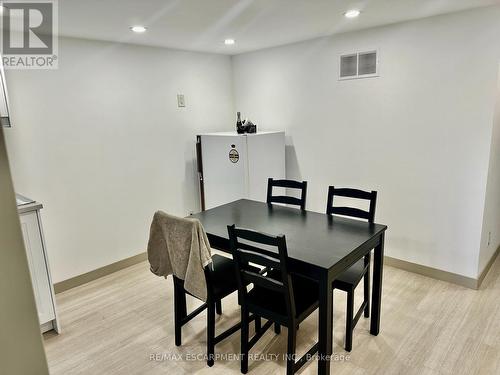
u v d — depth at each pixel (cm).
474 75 274
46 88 298
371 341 242
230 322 274
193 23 276
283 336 253
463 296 294
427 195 317
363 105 340
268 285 197
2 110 257
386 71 319
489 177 288
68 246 328
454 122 290
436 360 222
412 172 321
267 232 233
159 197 397
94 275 348
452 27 276
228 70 446
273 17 268
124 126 355
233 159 376
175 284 236
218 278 234
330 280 184
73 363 232
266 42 367
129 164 364
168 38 329
